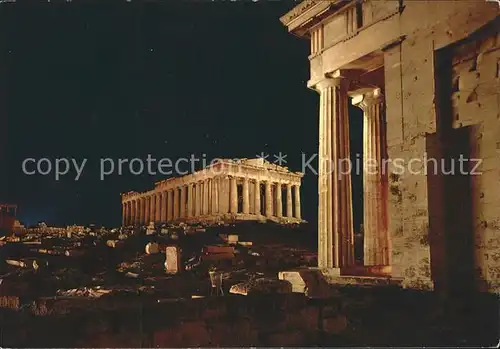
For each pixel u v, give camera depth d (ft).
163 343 23.11
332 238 48.75
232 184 183.32
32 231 140.15
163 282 53.52
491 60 36.60
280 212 200.54
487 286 34.81
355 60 47.21
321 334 28.19
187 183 201.05
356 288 38.70
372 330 30.01
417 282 37.17
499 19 34.96
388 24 43.50
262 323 26.91
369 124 59.06
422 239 37.55
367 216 57.47
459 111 38.40
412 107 40.19
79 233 127.34
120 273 66.54
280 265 79.51
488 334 29.53
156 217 222.07
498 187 35.24
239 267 74.95
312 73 53.21
